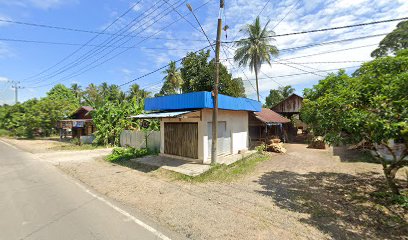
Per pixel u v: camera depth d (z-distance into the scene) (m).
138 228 4.50
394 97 5.17
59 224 4.66
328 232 4.39
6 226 4.57
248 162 11.67
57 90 47.88
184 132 11.96
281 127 21.52
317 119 7.46
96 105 21.36
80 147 19.38
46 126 29.69
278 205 5.82
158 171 9.67
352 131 5.98
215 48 10.33
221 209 5.54
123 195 6.62
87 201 6.09
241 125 14.71
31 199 6.25
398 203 5.81
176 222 4.79
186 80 25.05
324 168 10.30
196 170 9.55
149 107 13.27
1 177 9.02
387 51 19.94
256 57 25.62
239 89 24.67
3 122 39.75
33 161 12.92
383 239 4.17
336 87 7.22
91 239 4.07
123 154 13.54
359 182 7.91
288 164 11.32
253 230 4.45
